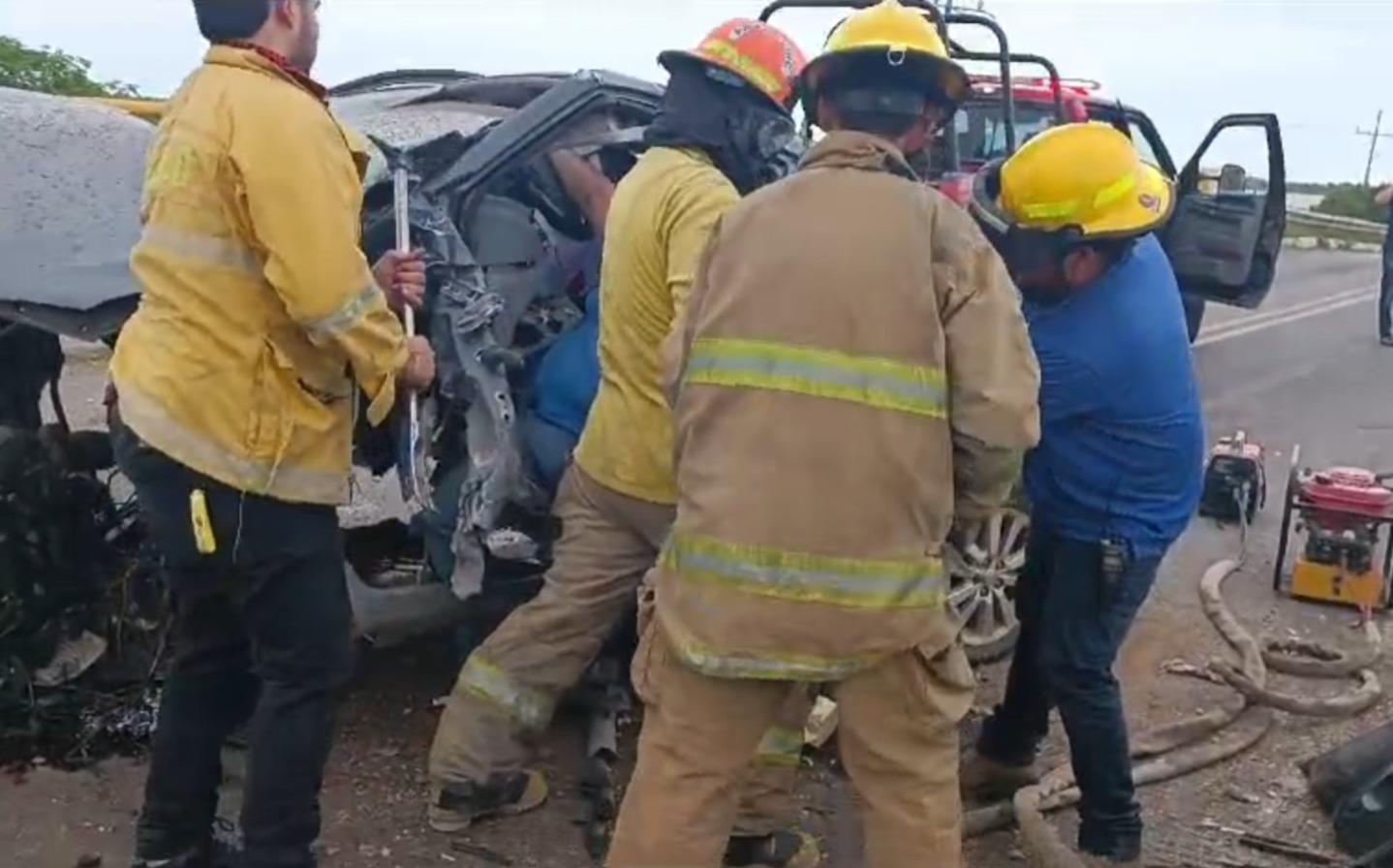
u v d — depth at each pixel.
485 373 3.62
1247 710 4.64
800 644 2.46
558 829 3.72
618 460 3.47
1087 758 3.50
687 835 2.57
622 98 4.08
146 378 2.78
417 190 3.77
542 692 3.62
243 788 3.08
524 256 4.01
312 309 2.70
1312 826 3.94
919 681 2.56
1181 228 7.52
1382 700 4.80
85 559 4.07
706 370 2.52
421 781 3.91
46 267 3.71
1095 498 3.36
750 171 3.37
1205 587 5.52
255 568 2.86
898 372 2.43
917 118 2.59
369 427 3.86
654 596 2.68
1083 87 8.50
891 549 2.46
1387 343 12.53
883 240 2.46
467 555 3.61
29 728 3.92
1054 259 3.28
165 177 2.78
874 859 2.63
